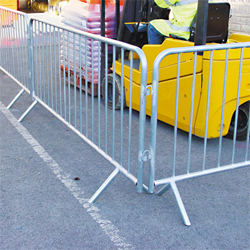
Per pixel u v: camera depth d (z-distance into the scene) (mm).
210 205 2902
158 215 2752
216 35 3840
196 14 3523
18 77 5047
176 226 2621
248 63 3703
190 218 2723
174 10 4004
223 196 3039
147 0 4879
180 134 4359
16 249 2336
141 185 2715
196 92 3717
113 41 2709
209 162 3648
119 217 2711
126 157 3729
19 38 4762
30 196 2955
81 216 2709
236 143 4152
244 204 2930
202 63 3576
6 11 5078
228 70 3607
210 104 3686
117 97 4977
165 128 4539
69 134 4273
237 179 3322
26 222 2615
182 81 3828
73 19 5465
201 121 3781
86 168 3469
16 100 5066
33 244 2387
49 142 4035
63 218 2676
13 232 2502
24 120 4672
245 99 3869
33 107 4797
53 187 3107
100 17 5234
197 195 3045
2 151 3758
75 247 2367
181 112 3977
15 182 3162
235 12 6066
